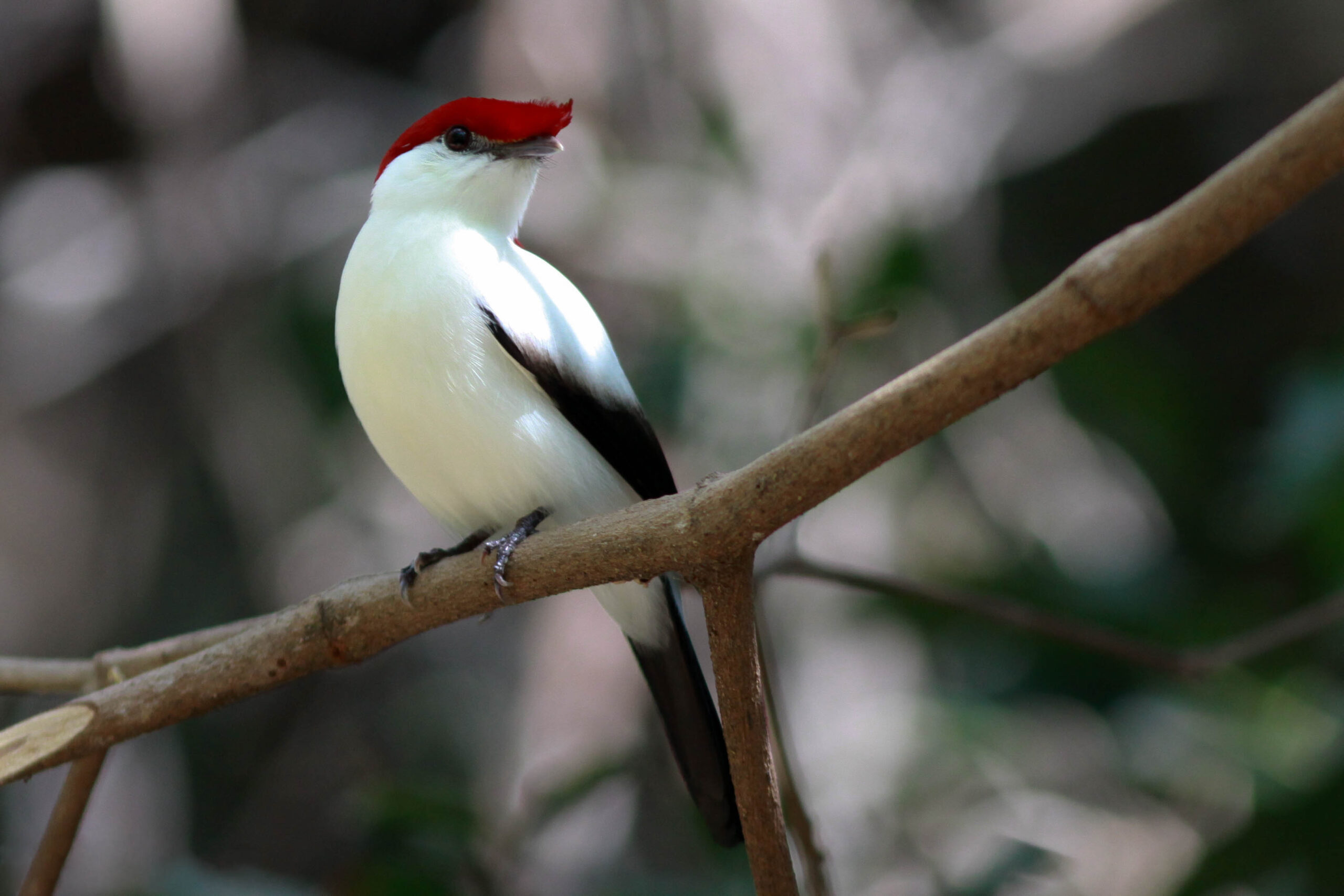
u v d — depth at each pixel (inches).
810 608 449.7
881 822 407.2
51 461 500.7
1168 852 382.9
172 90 470.3
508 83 456.8
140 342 478.0
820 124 461.1
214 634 219.0
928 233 430.6
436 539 476.7
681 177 443.2
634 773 407.5
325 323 451.5
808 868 223.0
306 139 492.7
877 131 465.7
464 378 217.2
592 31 456.8
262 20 500.7
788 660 445.7
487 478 222.8
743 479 152.7
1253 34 496.4
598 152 443.5
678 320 410.3
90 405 504.1
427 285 218.5
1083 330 131.9
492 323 218.8
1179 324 504.4
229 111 482.9
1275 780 323.9
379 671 488.4
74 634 487.8
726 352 404.2
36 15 494.3
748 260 420.2
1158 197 520.7
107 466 500.4
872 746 427.8
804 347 393.4
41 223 498.6
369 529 472.1
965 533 446.3
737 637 161.8
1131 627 378.0
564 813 293.3
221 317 477.7
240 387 477.7
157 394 501.0
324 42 509.4
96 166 513.3
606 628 456.8
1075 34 507.5
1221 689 359.3
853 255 416.8
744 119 450.0
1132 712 376.2
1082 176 517.7
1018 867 297.1
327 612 187.6
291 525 469.1
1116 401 456.1
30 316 487.2
